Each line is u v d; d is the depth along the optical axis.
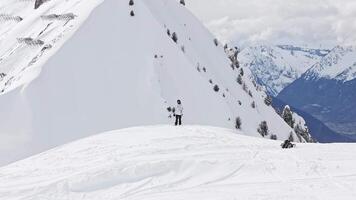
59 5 144.75
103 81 81.25
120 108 75.81
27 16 170.88
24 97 73.88
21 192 21.34
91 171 22.95
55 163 26.97
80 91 77.75
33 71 81.12
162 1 138.00
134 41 93.75
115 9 102.19
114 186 21.78
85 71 82.44
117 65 85.69
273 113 126.88
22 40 121.81
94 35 92.88
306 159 24.55
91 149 29.67
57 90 76.88
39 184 22.25
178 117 42.03
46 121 70.44
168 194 19.92
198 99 85.88
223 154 26.02
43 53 92.75
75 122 71.56
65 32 96.25
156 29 99.50
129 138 32.69
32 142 66.50
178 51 97.31
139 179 22.45
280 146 29.69
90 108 74.69
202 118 81.75
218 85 106.94
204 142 30.14
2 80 108.19
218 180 21.55
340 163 23.44
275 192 18.69
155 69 86.50
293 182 20.19
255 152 26.86
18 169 26.66
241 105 108.75
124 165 23.59
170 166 23.67
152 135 33.53
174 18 133.75
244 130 93.06
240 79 127.38
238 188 19.86
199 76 92.69
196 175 22.67
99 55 87.69
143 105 77.12
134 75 84.06
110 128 71.81
